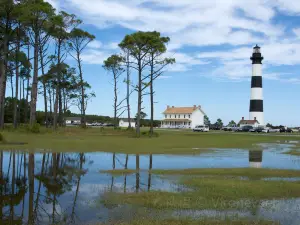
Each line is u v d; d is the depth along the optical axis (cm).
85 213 866
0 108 4269
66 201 984
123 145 2988
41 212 872
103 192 1105
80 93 6381
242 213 881
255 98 8575
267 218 842
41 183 1257
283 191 1140
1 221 796
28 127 3984
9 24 3866
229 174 1510
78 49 5506
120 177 1402
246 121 9369
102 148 2683
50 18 4022
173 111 11669
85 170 1579
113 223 787
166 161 1978
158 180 1334
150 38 4359
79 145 2847
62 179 1342
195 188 1176
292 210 915
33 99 4138
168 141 3650
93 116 15350
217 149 2898
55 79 6131
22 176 1401
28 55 4709
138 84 4538
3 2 3484
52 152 2298
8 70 4259
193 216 847
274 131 8438
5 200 993
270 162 2036
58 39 4862
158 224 782
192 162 1950
